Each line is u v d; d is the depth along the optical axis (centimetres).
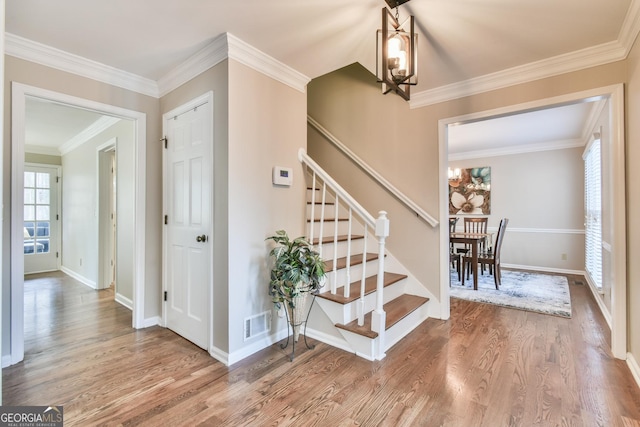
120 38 213
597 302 355
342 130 372
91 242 446
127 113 269
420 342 252
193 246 250
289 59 243
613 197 225
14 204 218
